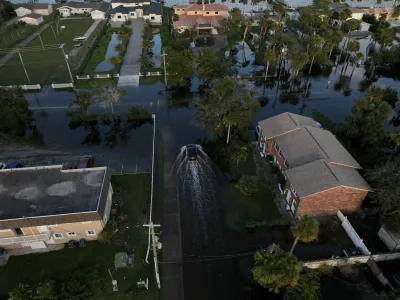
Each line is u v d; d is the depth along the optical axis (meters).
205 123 58.44
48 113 65.12
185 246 39.66
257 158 53.50
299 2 146.00
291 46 82.25
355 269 37.56
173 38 100.12
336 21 111.56
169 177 49.47
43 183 41.62
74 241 39.25
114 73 79.19
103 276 36.06
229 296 34.84
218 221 42.88
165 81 74.12
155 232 41.16
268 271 33.09
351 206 42.97
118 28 111.00
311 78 80.88
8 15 115.75
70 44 96.56
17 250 38.78
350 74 83.06
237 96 55.31
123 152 54.62
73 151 54.91
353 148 56.47
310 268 37.06
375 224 42.72
